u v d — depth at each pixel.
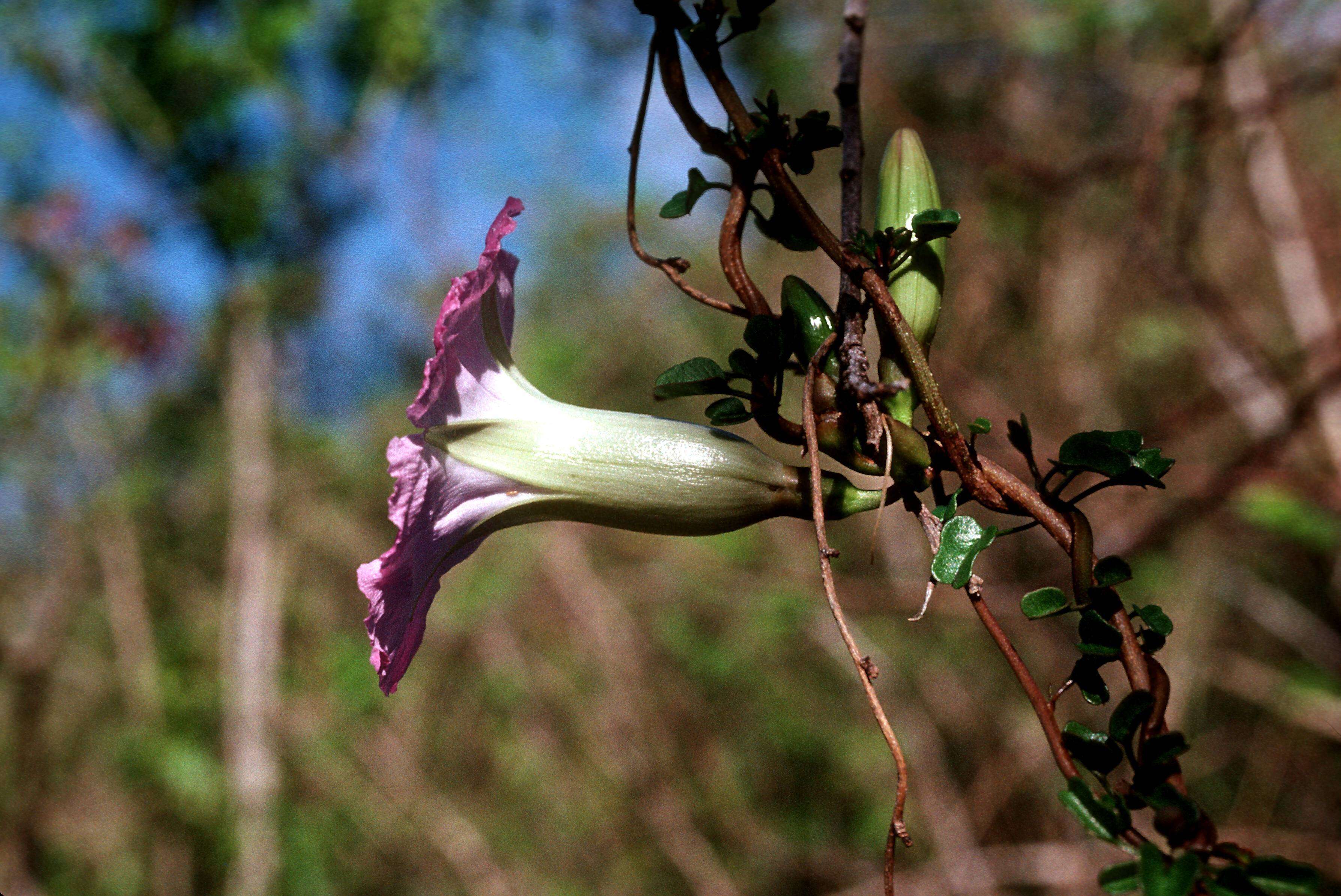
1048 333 5.45
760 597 5.83
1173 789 1.04
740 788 6.67
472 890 6.47
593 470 1.48
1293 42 4.55
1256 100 4.19
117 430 6.50
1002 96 5.70
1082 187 5.17
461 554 1.56
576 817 6.72
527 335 6.88
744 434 6.16
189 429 6.66
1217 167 5.14
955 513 1.27
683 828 6.29
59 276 5.54
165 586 6.62
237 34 5.07
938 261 1.41
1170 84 4.40
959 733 6.04
